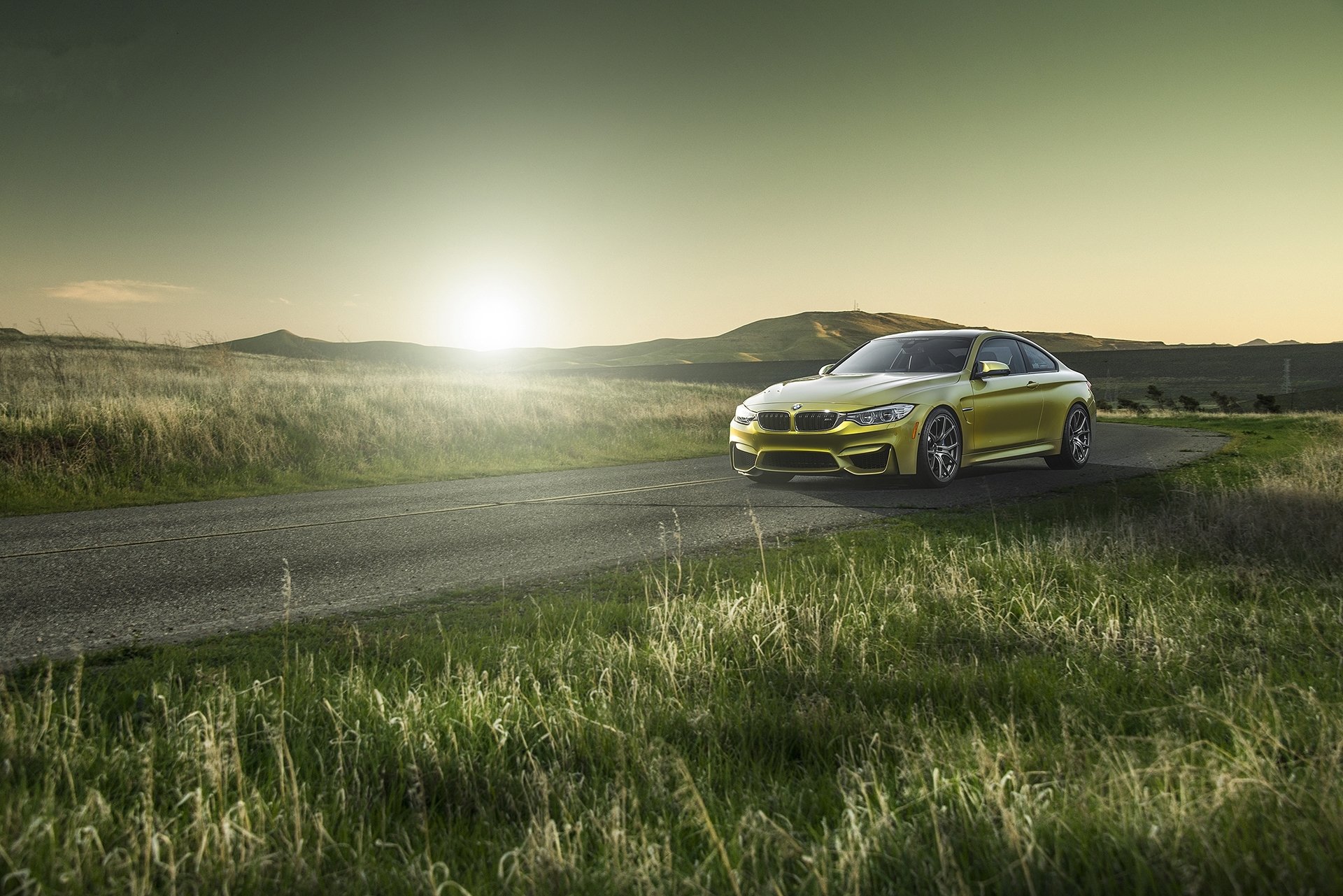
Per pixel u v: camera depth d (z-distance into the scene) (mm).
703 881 1860
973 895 1812
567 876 1874
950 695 3037
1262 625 3818
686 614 3916
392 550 6375
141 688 3303
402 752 2537
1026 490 9078
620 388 32531
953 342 10227
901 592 4379
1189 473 10414
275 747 2463
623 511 8094
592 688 3164
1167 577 4551
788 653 3467
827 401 8891
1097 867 1839
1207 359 144375
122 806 2291
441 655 3594
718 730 2730
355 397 16891
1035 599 4234
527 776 2432
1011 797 2131
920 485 9141
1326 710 2682
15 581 5418
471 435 15047
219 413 13836
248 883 1899
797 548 6062
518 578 5379
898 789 2309
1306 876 1743
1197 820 1945
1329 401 79812
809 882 1830
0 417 11875
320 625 4328
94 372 23953
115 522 7816
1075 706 2889
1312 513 6148
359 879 1898
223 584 5301
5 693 2896
